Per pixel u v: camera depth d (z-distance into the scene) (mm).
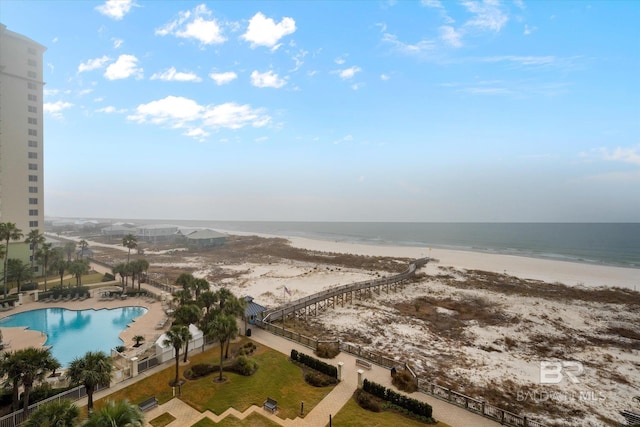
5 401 23031
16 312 46969
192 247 122750
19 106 64875
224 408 23219
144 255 107188
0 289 56781
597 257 113188
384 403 24141
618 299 60750
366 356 32531
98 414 14336
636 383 30984
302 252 123125
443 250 134250
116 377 26703
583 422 24703
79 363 21422
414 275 81062
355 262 101000
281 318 46312
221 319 27969
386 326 45625
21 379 20953
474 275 81625
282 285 70188
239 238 174625
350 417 22453
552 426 24047
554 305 57031
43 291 54688
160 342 30734
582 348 39250
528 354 37312
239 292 63812
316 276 80062
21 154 65188
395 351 37031
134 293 55781
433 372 32094
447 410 23875
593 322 48938
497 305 56625
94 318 45906
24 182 65500
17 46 64562
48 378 28188
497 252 127938
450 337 42156
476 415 23344
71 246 89812
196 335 33156
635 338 42906
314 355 32719
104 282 64312
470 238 196500
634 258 110750
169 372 28281
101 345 37531
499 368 33469
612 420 25031
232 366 28859
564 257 113500
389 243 167500
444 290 67188
